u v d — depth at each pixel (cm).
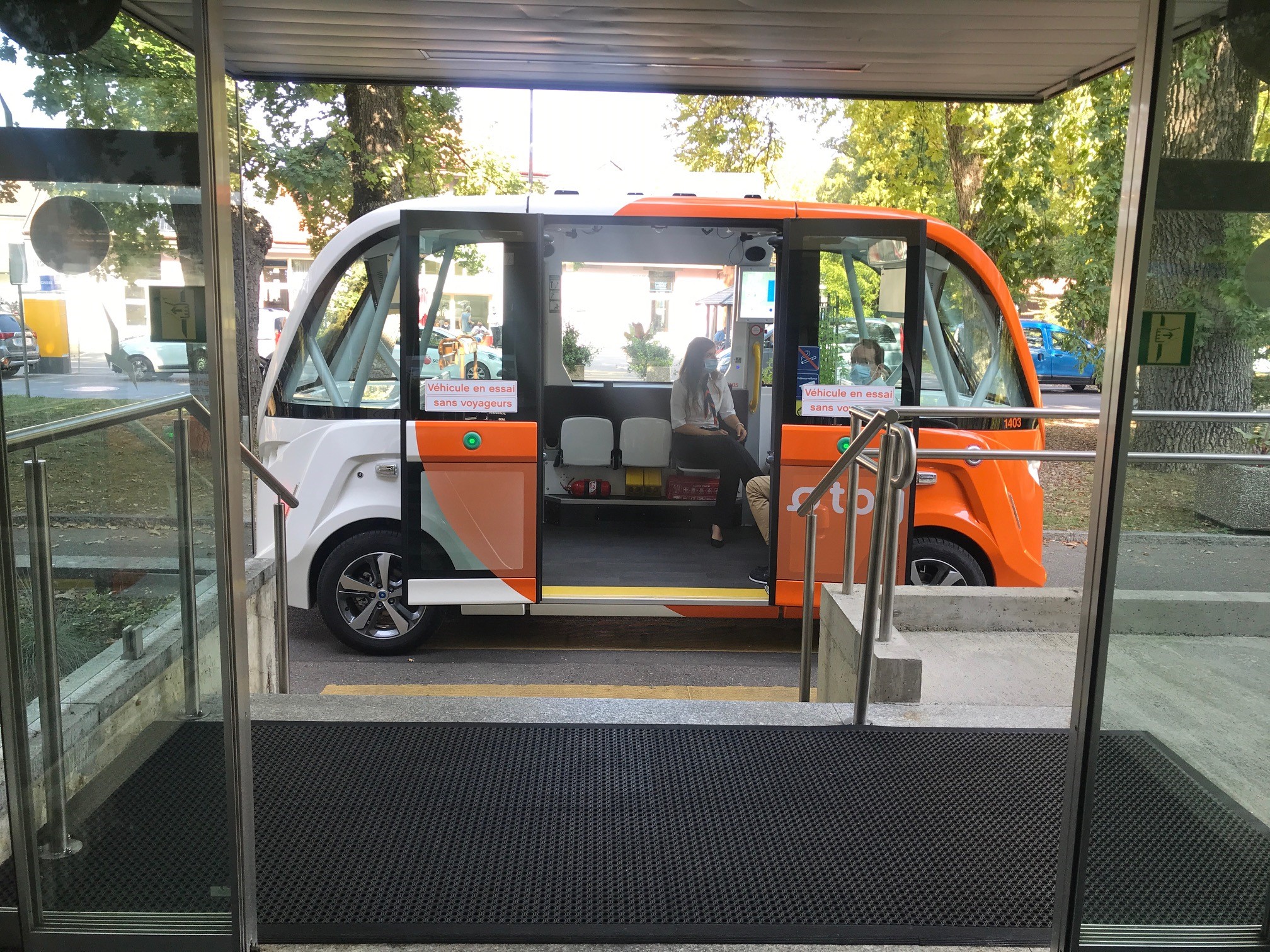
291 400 581
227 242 221
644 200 578
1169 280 211
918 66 510
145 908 240
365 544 582
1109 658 227
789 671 580
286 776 336
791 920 261
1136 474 219
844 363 579
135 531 228
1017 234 1202
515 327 564
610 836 300
